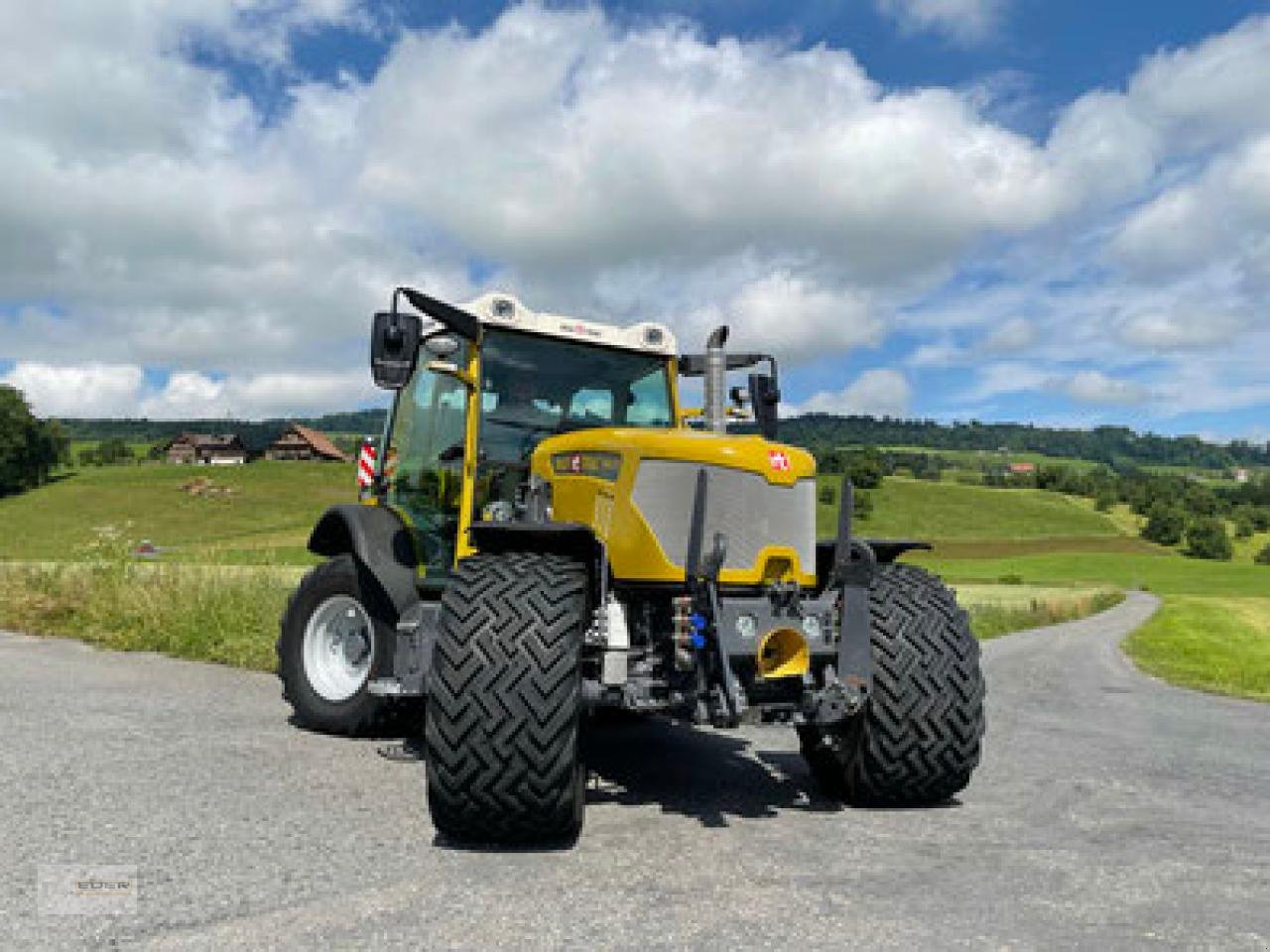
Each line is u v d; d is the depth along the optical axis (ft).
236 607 27.71
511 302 16.42
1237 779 16.37
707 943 7.62
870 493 367.25
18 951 7.14
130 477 264.72
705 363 16.05
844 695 11.42
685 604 11.26
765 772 14.84
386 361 14.19
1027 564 295.48
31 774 12.28
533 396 16.60
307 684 16.89
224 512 221.87
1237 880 9.95
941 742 12.16
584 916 8.14
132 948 7.25
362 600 16.37
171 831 10.19
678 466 12.08
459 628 10.50
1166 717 26.53
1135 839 11.52
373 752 14.96
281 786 12.33
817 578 13.42
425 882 8.93
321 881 8.86
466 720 10.07
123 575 31.01
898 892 9.07
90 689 19.13
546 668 10.25
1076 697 32.07
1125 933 8.21
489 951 7.35
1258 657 68.13
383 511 16.71
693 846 10.41
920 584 13.06
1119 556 315.17
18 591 32.83
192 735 15.34
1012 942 7.88
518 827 10.27
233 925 7.72
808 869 9.69
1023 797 13.78
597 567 12.06
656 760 15.52
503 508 14.83
